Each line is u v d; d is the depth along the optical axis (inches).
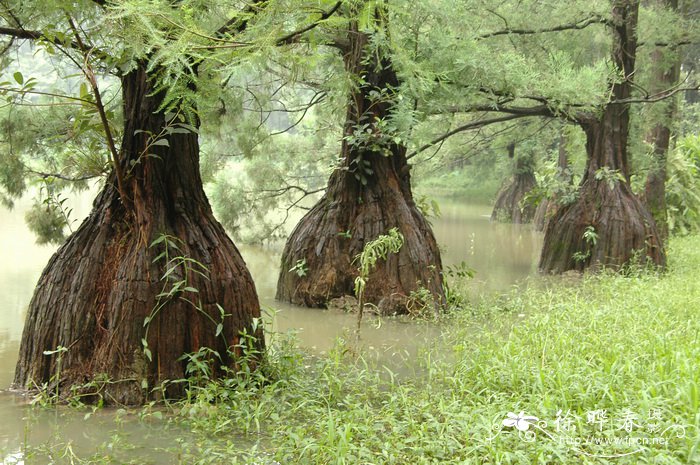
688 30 558.3
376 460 184.9
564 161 849.5
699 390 204.5
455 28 423.5
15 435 211.5
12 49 302.5
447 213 1122.0
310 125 646.5
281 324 368.8
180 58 153.3
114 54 196.7
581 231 532.7
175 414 229.3
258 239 670.5
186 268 248.7
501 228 900.0
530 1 518.6
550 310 347.6
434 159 765.9
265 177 613.9
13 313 376.2
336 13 196.7
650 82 610.2
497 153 1052.5
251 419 223.9
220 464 190.1
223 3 175.9
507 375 240.7
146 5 147.0
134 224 254.2
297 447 193.5
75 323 245.4
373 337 342.6
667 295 376.8
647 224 522.0
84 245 256.1
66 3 195.5
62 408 235.6
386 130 392.8
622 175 532.4
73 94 273.1
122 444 203.9
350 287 406.0
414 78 310.0
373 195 411.8
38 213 410.9
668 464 168.7
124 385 238.4
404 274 394.3
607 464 174.6
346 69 410.3
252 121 530.6
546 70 498.9
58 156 392.8
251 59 168.2
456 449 190.1
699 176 814.5
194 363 243.6
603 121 535.8
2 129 354.6
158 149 252.2
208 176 553.0
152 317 240.7
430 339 337.1
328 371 257.1
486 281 500.4
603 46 597.0
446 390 245.6
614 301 370.9
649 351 256.4
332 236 412.8
